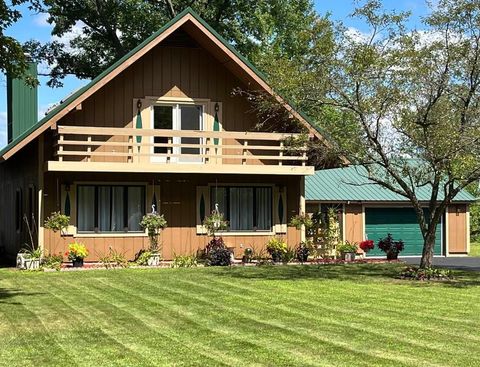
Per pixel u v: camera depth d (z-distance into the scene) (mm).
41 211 20234
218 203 22391
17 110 26812
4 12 12422
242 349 8750
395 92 16766
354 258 23172
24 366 7840
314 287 15312
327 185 28516
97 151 21000
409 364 7996
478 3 16078
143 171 20141
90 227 21031
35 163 21156
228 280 16531
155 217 20594
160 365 7902
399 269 19875
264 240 22734
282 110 20562
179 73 21938
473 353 8617
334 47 17203
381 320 10984
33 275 17703
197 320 10875
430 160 16828
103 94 21172
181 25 20281
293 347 8875
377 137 17344
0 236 30391
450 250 29438
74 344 9023
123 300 13070
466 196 29391
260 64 23891
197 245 22047
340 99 17438
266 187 22875
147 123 21562
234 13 35156
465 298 13773
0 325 10383
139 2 33719
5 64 12781
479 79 16594
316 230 23266
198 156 20438
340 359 8219
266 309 12039
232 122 22359
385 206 28828
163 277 17156
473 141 16156
